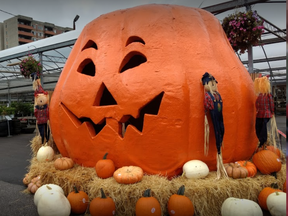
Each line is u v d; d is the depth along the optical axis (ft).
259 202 11.10
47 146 15.98
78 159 13.70
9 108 43.91
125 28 13.60
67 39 36.19
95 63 13.33
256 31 16.69
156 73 11.80
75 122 13.56
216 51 13.19
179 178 11.36
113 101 16.51
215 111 10.93
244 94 12.74
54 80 55.47
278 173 12.18
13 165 21.86
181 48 12.42
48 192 10.82
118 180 10.89
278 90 71.36
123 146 12.01
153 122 11.45
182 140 11.46
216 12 25.73
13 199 13.64
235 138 12.25
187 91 11.53
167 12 13.32
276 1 23.40
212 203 10.61
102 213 10.23
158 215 9.87
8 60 44.83
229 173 11.36
